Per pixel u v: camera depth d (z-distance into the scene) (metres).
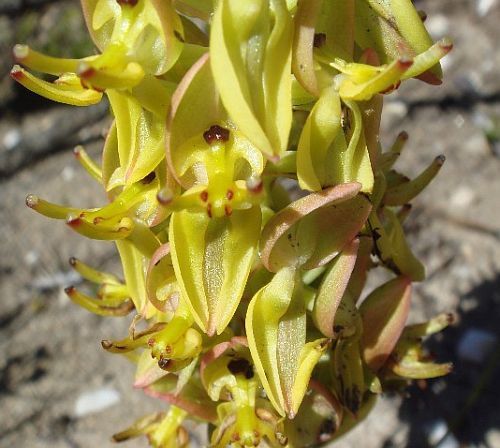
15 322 0.14
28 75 0.05
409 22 0.05
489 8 0.17
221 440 0.06
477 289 0.13
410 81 0.16
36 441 0.12
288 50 0.05
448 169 0.15
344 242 0.06
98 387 0.13
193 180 0.05
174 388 0.07
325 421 0.07
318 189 0.05
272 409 0.06
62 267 0.14
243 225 0.06
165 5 0.05
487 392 0.12
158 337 0.06
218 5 0.05
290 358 0.06
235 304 0.06
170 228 0.06
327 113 0.05
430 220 0.14
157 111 0.05
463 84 0.16
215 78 0.05
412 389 0.12
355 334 0.07
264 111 0.05
